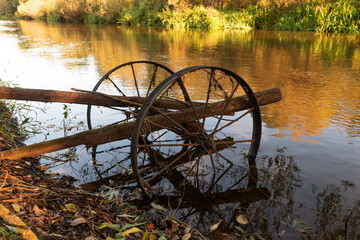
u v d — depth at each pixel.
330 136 4.38
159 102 4.33
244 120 5.13
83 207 2.79
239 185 3.38
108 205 3.01
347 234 2.59
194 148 3.78
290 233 2.62
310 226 2.69
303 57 10.61
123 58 10.75
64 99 3.99
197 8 22.56
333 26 17.91
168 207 3.04
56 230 2.25
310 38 15.72
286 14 20.48
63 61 10.28
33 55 11.55
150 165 3.92
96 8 29.88
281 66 9.12
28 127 4.76
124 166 3.86
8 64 9.66
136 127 3.01
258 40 15.27
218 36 17.11
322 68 8.81
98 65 9.56
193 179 3.56
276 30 19.88
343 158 3.81
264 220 2.79
